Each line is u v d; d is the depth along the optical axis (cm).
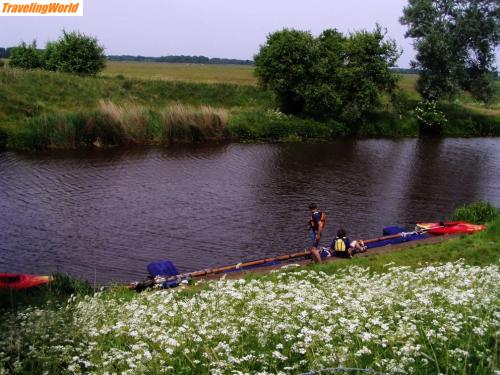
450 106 6378
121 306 938
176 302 965
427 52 5716
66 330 794
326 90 4981
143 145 3947
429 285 949
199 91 5403
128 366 715
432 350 682
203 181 2853
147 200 2414
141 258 1714
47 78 4672
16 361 693
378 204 2481
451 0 5828
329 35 5512
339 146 4381
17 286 1233
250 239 1927
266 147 4141
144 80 5338
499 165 3694
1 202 2288
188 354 737
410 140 4997
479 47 5788
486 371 649
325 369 629
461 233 1817
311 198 2553
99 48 5622
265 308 848
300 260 1557
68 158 3341
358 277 1166
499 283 898
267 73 5075
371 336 722
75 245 1812
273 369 704
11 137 3591
